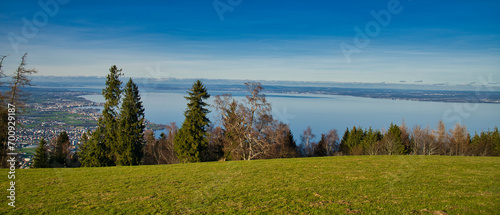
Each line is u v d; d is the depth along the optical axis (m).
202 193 10.36
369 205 8.70
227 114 26.44
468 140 39.81
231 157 28.31
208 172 14.05
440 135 40.44
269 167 15.02
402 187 10.40
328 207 8.62
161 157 39.38
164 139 40.28
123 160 27.70
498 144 38.00
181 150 28.70
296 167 14.79
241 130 25.44
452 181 11.01
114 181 12.28
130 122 28.22
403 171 13.00
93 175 13.56
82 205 9.18
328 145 45.03
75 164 31.89
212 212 8.55
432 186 10.39
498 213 7.79
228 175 13.17
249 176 12.84
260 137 25.42
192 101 28.64
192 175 13.38
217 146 31.75
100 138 27.64
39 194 10.31
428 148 39.69
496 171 12.71
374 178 11.84
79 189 10.99
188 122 28.53
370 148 40.16
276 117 26.16
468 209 8.11
